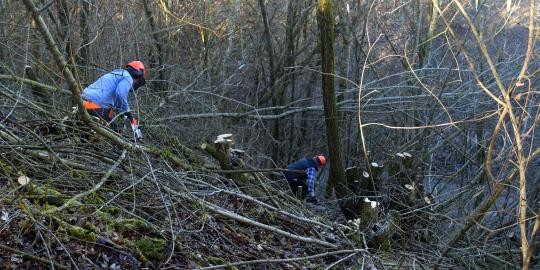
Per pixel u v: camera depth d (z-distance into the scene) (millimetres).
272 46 12703
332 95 7672
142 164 5473
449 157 10461
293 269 5328
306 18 12695
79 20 9633
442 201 8547
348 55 11852
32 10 4031
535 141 7691
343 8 11758
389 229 6488
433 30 11047
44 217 4191
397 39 12430
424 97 10211
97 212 4520
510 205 7113
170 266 4352
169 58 11312
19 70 7938
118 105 6219
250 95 13242
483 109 10023
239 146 11625
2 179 4609
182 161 6094
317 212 7992
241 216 5609
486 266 7168
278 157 13188
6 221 3928
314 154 13852
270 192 7012
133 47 10539
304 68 11969
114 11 9898
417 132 9953
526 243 3768
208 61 11852
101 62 9406
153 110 8547
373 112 10633
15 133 5586
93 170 5168
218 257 4918
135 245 4391
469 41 10969
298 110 11484
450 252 6754
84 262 3998
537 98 7344
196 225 5211
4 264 3645
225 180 6621
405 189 7625
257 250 5352
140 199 5250
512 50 10859
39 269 3766
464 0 10062
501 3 10984
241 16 13297
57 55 4328
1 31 7500
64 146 5312
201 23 11188
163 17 11422
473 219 5406
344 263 5852
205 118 10773
